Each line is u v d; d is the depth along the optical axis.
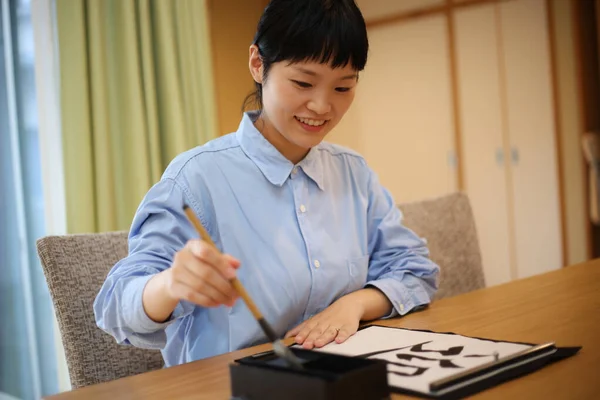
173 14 2.54
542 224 3.90
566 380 0.76
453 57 4.08
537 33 3.82
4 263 2.59
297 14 1.04
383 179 4.45
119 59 2.41
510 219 4.00
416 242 1.39
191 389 0.81
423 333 1.01
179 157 1.23
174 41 2.53
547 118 3.82
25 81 2.56
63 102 2.28
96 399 0.79
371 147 4.48
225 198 1.21
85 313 1.22
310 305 1.24
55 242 1.22
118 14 2.41
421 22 4.18
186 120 2.54
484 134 4.03
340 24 1.04
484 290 1.42
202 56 2.55
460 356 0.84
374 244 1.39
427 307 1.28
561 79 3.79
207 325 1.17
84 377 1.19
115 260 1.29
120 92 2.41
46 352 2.63
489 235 4.09
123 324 1.03
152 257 1.09
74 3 2.29
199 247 0.80
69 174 2.28
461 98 4.09
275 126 1.15
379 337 1.00
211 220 1.20
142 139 2.40
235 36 3.50
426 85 4.20
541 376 0.78
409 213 1.71
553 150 3.82
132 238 1.14
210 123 2.55
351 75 1.09
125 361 1.25
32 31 2.51
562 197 3.81
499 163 4.00
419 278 1.32
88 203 2.28
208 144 1.26
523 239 3.97
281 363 0.69
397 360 0.85
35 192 2.58
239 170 1.23
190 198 1.17
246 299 0.74
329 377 0.62
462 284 1.78
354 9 1.07
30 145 2.57
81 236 1.26
